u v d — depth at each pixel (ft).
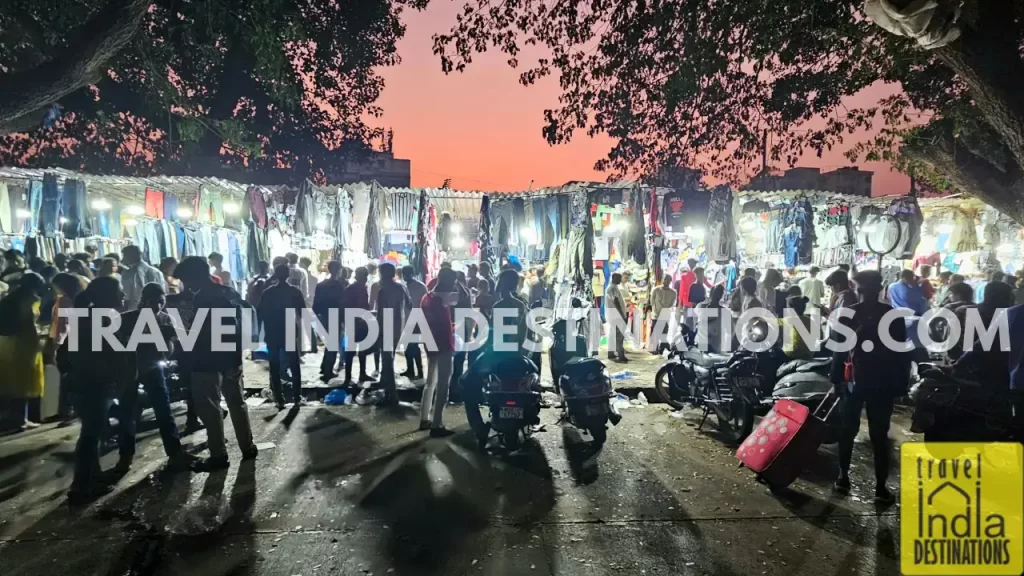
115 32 15.48
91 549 11.70
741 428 19.40
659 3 21.20
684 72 21.47
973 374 14.24
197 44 28.48
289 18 26.89
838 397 17.07
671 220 32.50
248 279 32.32
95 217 30.94
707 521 13.37
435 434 19.61
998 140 18.85
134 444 15.89
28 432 19.19
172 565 11.15
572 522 13.25
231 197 34.47
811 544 12.30
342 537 12.35
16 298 18.76
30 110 15.10
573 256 31.19
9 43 20.83
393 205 36.01
